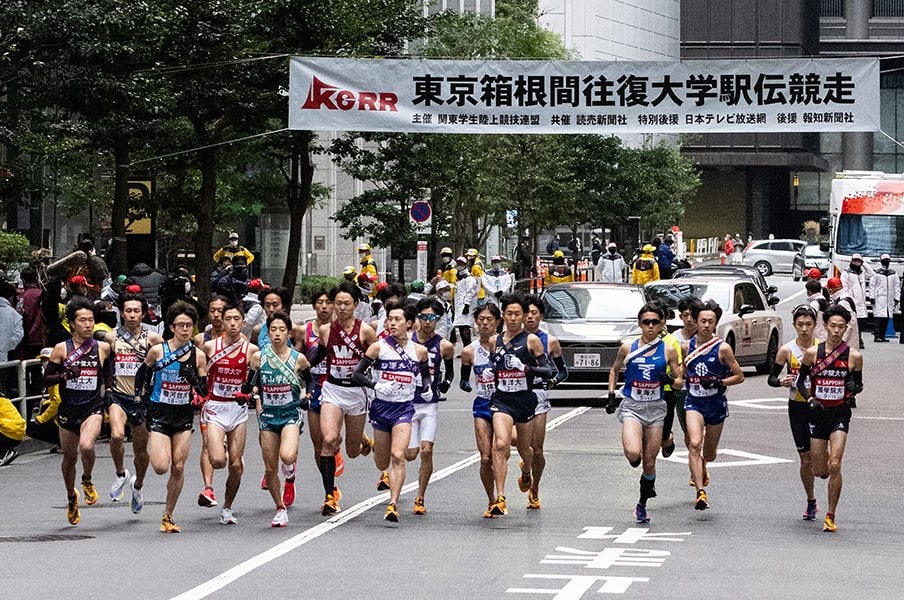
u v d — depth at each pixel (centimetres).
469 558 1969
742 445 3312
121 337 2630
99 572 1880
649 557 1983
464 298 5872
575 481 2761
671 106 4994
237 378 2264
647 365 2302
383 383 2328
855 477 2853
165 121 5278
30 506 2542
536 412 2403
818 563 1953
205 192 5538
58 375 2330
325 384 2402
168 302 4109
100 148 5038
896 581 1828
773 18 19475
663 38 19125
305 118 4991
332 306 2461
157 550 2052
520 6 12938
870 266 7056
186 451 2239
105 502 2592
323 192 7875
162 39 4706
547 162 9156
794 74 4969
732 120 4988
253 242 9306
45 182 4994
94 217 7175
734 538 2156
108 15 3972
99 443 3572
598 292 4344
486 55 8356
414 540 2123
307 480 2803
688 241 19025
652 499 2552
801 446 2331
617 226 12875
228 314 2259
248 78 5222
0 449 3088
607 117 4997
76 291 3403
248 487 2730
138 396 2234
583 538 2142
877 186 7581
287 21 5447
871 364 5612
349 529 2228
